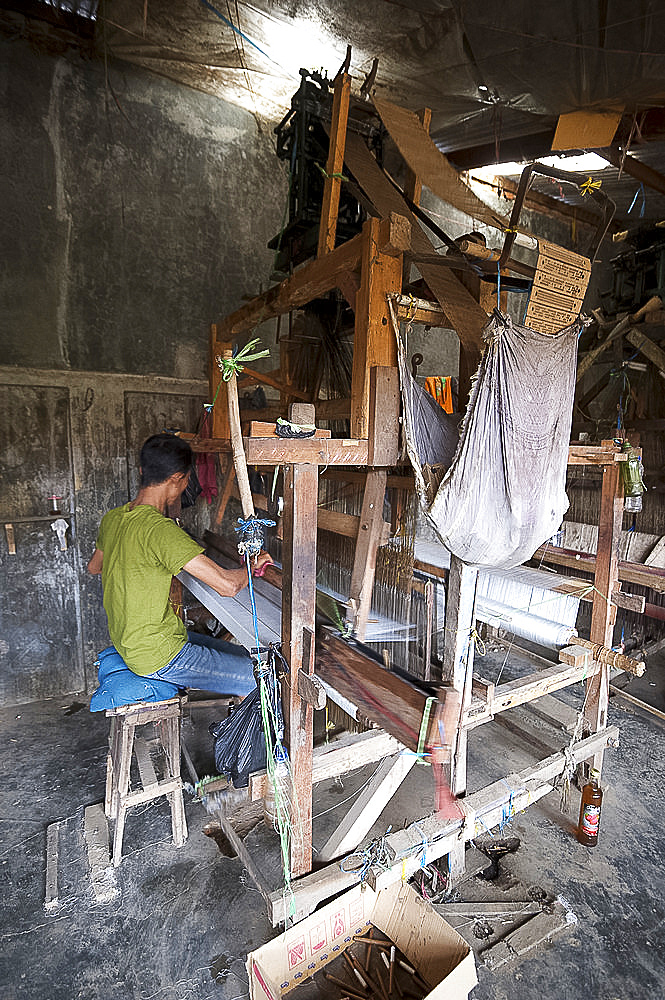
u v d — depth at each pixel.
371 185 2.00
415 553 2.33
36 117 2.99
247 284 3.78
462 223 4.67
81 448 3.30
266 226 3.82
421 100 2.80
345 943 1.64
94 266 3.23
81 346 3.24
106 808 2.24
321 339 3.16
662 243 3.49
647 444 3.76
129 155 3.28
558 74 2.35
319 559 2.63
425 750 1.22
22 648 3.27
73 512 3.32
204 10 2.48
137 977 1.60
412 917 1.59
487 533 1.50
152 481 2.18
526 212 4.96
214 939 1.72
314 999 1.54
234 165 3.65
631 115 2.66
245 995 1.55
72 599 3.38
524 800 1.87
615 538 2.15
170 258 3.47
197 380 3.64
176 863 2.02
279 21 2.44
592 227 4.97
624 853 2.06
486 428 1.41
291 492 1.48
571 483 4.04
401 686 1.33
